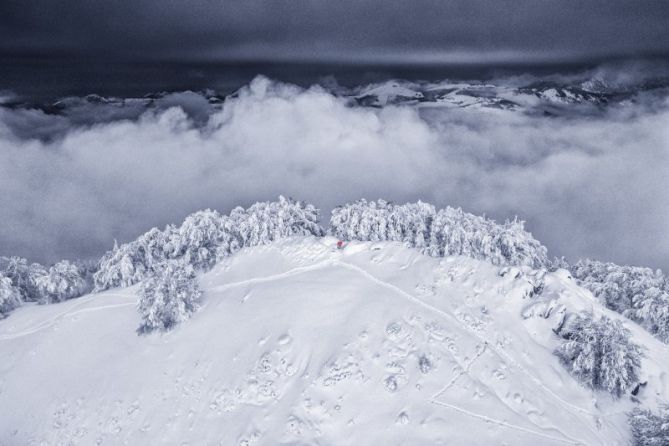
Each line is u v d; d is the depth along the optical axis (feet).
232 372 90.38
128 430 87.71
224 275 128.88
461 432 72.95
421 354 86.17
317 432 75.77
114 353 108.47
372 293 103.76
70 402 98.12
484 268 106.63
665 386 85.40
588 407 79.51
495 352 87.25
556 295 98.37
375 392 80.53
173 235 149.28
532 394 79.66
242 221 142.92
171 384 93.71
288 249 130.11
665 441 72.38
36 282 150.41
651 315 118.83
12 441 95.40
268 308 104.47
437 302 99.25
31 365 113.60
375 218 143.64
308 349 90.48
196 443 80.28
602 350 83.51
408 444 71.82
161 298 108.37
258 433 77.51
